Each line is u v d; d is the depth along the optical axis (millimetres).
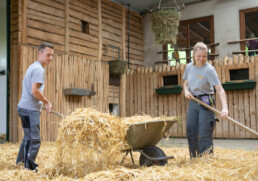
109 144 3471
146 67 10102
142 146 3945
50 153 5152
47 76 7520
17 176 3240
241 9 9164
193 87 3893
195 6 9984
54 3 7922
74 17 8477
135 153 5391
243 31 9133
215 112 3662
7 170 3562
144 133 3689
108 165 3498
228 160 3559
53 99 7629
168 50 10516
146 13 11031
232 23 9289
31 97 3762
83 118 3535
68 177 3266
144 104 9867
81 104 8406
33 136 3734
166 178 2734
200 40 9984
